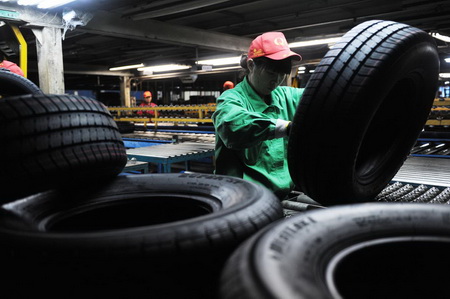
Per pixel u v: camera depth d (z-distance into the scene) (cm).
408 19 925
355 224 85
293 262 65
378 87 134
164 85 2552
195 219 94
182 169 541
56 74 793
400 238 85
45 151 119
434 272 90
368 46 138
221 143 211
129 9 868
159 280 83
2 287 87
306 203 204
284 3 880
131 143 672
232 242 91
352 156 140
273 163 211
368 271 85
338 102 135
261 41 197
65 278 81
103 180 145
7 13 702
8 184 115
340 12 948
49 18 767
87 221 135
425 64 159
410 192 204
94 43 1311
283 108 223
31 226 107
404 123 192
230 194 123
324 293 58
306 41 1048
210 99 2238
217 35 1100
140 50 1420
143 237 84
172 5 806
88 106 138
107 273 81
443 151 393
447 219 90
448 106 513
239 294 57
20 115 119
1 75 369
